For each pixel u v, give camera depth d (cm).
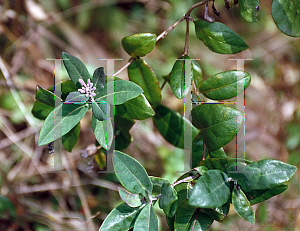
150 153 137
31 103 134
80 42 156
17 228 117
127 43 80
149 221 73
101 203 124
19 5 147
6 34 142
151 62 157
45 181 125
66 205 124
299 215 140
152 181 74
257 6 77
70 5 158
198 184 71
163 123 86
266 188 71
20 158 128
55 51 151
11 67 138
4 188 122
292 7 76
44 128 72
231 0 79
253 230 132
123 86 73
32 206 122
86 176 127
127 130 86
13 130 132
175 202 72
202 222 74
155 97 83
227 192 71
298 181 148
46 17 152
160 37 80
